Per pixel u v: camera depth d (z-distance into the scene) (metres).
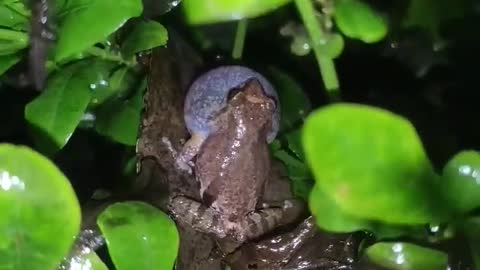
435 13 0.28
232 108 0.27
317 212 0.21
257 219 0.27
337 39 0.22
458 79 0.28
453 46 0.28
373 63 0.28
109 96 0.25
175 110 0.27
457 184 0.21
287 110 0.26
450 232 0.22
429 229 0.22
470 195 0.21
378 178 0.20
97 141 0.26
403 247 0.22
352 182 0.20
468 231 0.21
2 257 0.21
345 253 0.25
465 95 0.28
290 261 0.26
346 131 0.20
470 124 0.27
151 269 0.22
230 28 0.27
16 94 0.26
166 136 0.27
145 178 0.26
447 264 0.22
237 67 0.27
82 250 0.22
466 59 0.28
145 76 0.26
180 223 0.27
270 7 0.19
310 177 0.25
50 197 0.20
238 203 0.27
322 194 0.21
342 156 0.20
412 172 0.20
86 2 0.21
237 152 0.27
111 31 0.21
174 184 0.27
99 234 0.24
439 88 0.28
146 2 0.24
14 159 0.20
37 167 0.20
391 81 0.28
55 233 0.21
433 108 0.27
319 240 0.26
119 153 0.27
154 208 0.22
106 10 0.21
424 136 0.27
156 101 0.26
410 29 0.28
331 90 0.22
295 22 0.25
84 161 0.26
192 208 0.27
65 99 0.23
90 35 0.21
